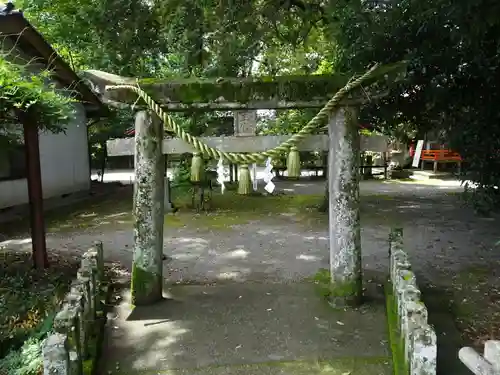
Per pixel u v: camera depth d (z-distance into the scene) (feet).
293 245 27.04
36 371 12.06
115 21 26.58
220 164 15.29
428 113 31.78
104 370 12.92
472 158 22.43
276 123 49.60
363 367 12.85
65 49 46.83
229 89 16.02
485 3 16.06
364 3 24.56
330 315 16.30
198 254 25.32
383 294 18.25
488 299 17.87
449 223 32.86
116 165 87.56
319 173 70.74
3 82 15.79
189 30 26.76
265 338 14.65
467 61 23.27
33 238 21.49
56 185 42.16
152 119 16.74
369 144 17.10
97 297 16.15
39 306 16.26
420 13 22.06
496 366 6.87
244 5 25.58
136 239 17.35
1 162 25.08
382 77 15.39
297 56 40.83
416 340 10.06
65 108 19.24
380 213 37.22
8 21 21.79
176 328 15.47
